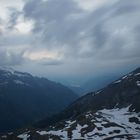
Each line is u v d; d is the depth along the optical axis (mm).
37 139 198750
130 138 194750
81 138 197000
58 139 195250
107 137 197625
